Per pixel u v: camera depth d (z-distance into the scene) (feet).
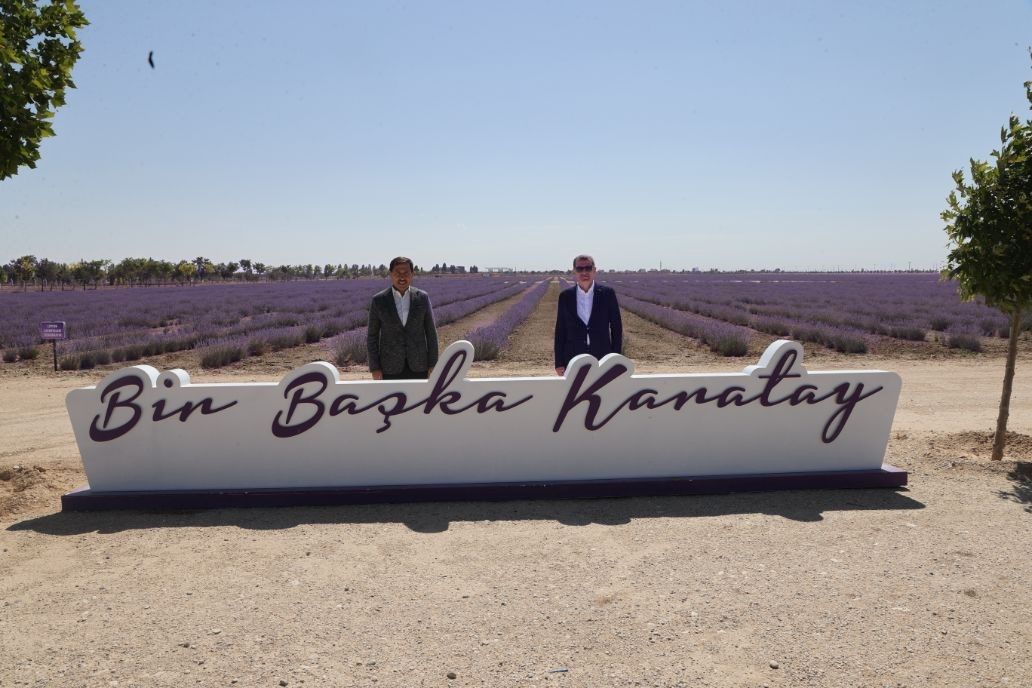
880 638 10.41
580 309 20.10
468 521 15.83
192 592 12.13
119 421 17.16
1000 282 19.61
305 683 9.34
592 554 13.76
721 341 53.52
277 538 14.82
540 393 17.72
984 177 20.04
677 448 18.11
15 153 16.12
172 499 16.85
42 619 11.17
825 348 56.75
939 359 50.03
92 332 68.08
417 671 9.62
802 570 12.87
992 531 14.84
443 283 255.09
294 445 17.44
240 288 217.36
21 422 28.99
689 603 11.59
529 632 10.68
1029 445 22.52
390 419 17.49
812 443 18.42
